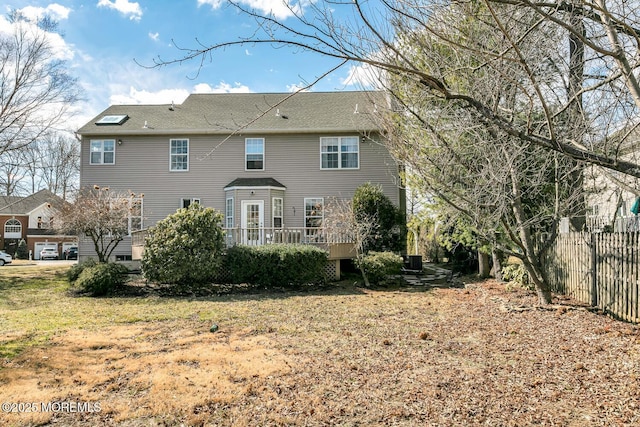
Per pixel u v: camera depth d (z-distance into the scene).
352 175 17.12
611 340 5.40
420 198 11.38
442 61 3.89
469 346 5.53
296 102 19.59
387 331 6.55
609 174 5.82
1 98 13.29
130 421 3.49
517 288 10.23
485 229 7.62
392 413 3.52
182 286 11.70
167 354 5.38
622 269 6.55
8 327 7.20
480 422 3.32
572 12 3.42
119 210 13.84
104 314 8.45
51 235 40.09
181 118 18.20
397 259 12.34
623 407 3.46
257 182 16.72
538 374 4.34
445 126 6.02
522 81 5.09
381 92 6.14
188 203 17.25
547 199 9.29
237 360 5.06
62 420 3.52
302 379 4.36
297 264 11.77
